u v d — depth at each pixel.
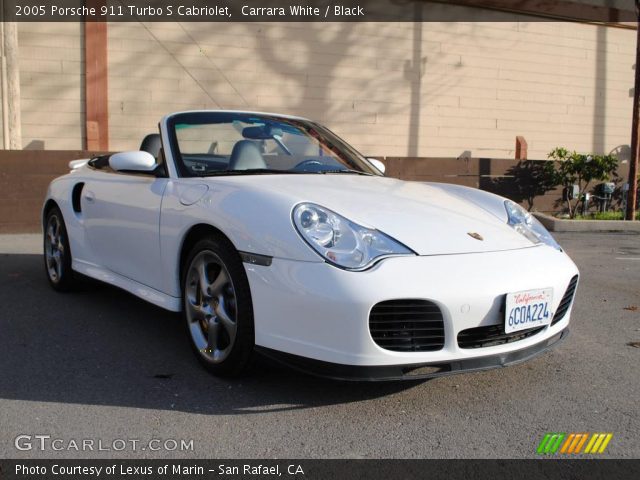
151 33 9.61
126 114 9.59
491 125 12.09
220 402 2.71
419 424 2.54
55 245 4.71
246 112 4.03
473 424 2.55
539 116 12.48
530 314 2.69
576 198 11.18
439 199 3.27
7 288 4.82
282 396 2.78
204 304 3.00
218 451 2.29
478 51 11.78
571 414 2.67
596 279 5.59
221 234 2.87
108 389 2.84
